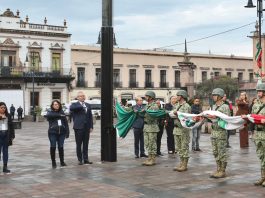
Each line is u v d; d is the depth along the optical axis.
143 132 13.52
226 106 10.18
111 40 13.22
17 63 51.94
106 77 13.15
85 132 12.64
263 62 41.81
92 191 8.98
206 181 9.79
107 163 12.70
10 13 51.38
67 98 55.84
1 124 11.31
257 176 10.30
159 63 65.50
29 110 52.69
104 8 13.16
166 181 9.87
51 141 12.15
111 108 13.15
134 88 63.16
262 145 9.19
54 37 54.38
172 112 11.14
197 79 68.50
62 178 10.40
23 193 8.88
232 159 13.09
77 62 58.31
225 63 71.88
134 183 9.71
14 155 14.97
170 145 14.70
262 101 9.28
